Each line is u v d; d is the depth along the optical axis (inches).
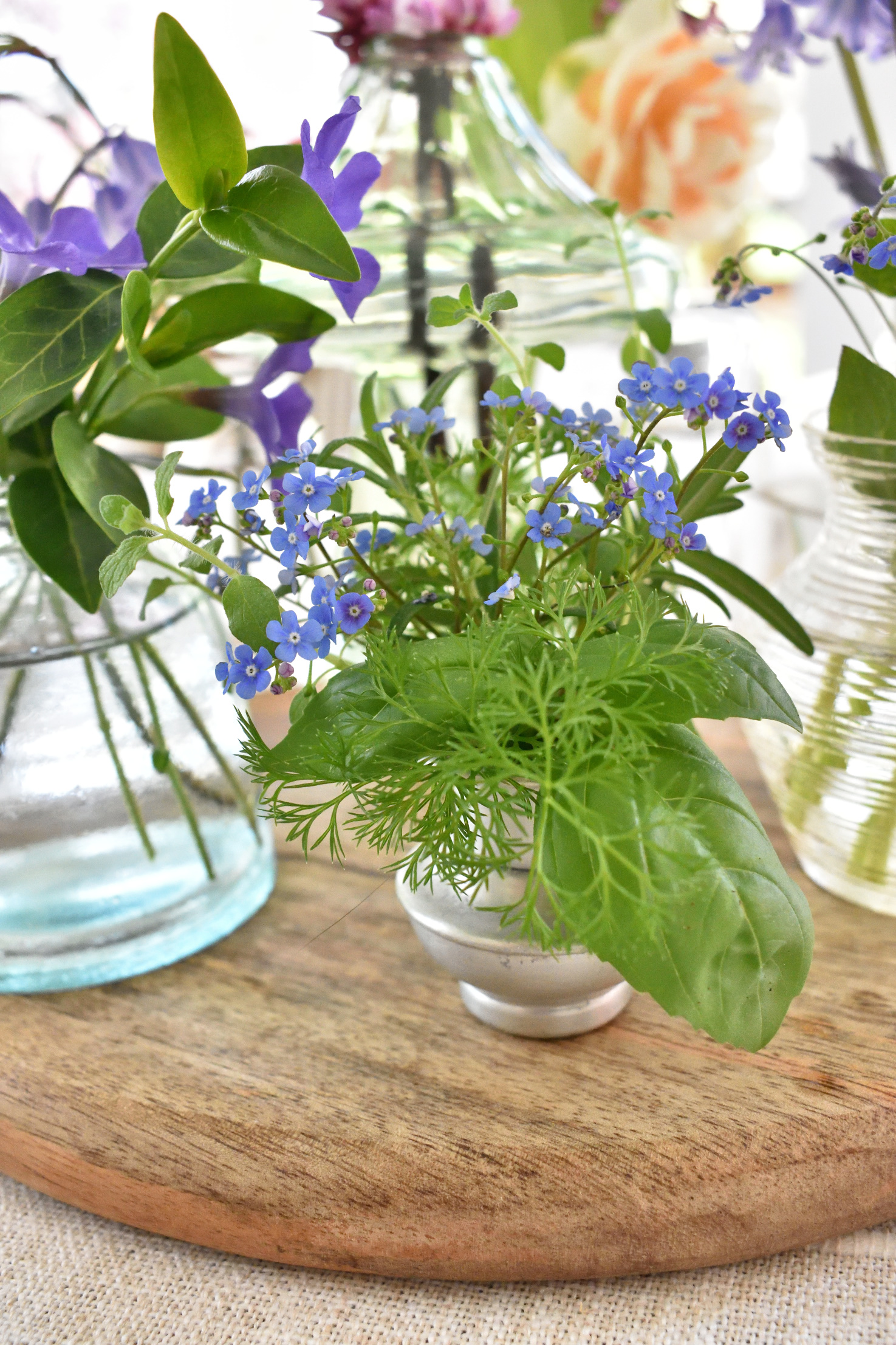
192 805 16.1
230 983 16.1
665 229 21.7
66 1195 14.3
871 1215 13.7
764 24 17.1
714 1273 13.7
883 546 15.2
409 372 18.8
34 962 15.9
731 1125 13.8
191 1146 13.9
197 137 13.2
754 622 17.2
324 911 17.3
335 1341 13.1
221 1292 13.6
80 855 15.6
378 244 18.1
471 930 14.0
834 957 15.8
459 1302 13.5
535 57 24.1
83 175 15.1
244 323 15.0
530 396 13.8
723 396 12.8
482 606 13.8
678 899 12.5
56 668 15.3
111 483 14.8
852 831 15.8
